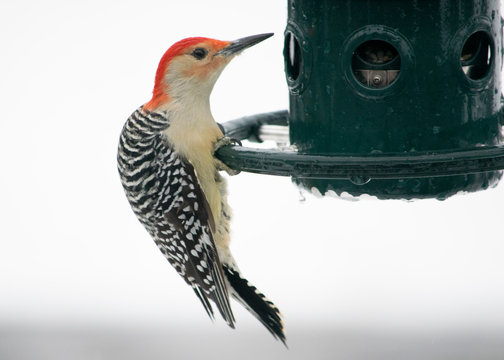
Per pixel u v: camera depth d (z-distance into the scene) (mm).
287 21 8336
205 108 8289
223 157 7938
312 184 8227
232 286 8836
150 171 8422
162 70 8336
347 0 7535
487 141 7867
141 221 9008
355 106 7668
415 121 7547
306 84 7965
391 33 7426
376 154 7031
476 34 7895
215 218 8516
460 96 7555
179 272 8914
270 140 9609
